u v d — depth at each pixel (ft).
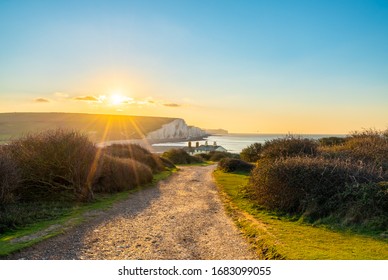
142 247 29.73
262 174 50.26
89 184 55.21
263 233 33.01
